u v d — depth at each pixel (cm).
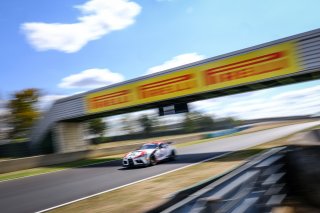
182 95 1708
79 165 1984
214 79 1598
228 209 395
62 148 2430
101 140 5656
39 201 927
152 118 6197
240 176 471
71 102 2292
